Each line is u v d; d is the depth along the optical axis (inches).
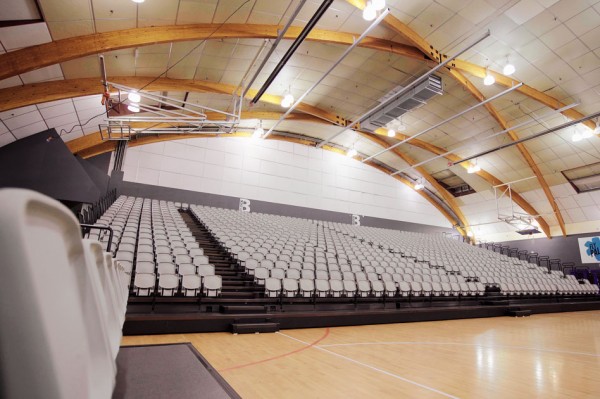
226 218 348.5
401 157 521.7
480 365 114.7
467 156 473.7
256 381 91.1
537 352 136.0
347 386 90.1
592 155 410.9
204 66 287.9
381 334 167.0
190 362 83.0
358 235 411.8
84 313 25.5
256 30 239.9
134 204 327.6
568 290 344.8
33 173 243.1
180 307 162.6
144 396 60.2
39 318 13.9
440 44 278.8
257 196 454.0
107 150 365.7
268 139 482.0
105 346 27.6
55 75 220.1
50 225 18.3
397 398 82.7
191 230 297.0
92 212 229.1
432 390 88.9
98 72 239.9
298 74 326.3
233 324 153.0
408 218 572.7
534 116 372.2
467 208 583.5
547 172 460.4
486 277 323.3
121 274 78.0
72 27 188.2
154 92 308.7
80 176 258.2
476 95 329.7
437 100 372.2
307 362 111.5
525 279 341.4
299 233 343.6
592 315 285.0
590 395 88.6
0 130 223.3
